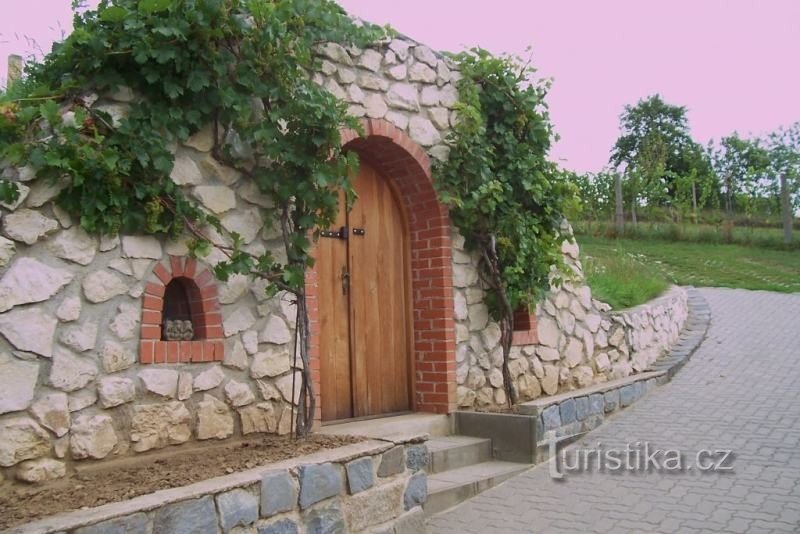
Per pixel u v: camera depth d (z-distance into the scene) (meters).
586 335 7.71
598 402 6.89
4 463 3.49
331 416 5.75
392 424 5.63
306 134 4.85
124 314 4.07
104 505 3.16
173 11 4.27
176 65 4.27
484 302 6.61
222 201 4.66
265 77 4.75
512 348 6.79
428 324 6.31
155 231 4.21
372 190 6.28
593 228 19.34
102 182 3.96
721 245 18.67
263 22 4.62
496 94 6.71
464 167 6.33
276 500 3.66
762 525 4.42
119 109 4.20
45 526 2.86
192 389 4.34
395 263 6.39
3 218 3.65
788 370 8.16
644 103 38.88
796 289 12.95
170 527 3.19
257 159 4.89
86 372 3.86
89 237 3.97
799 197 22.97
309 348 4.81
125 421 4.00
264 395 4.73
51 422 3.68
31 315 3.69
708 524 4.48
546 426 6.04
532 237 6.71
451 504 5.02
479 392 6.44
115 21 4.19
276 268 4.73
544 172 7.06
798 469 5.39
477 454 5.85
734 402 7.22
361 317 6.07
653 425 6.74
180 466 3.90
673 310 9.83
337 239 5.97
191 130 4.52
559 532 4.49
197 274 4.46
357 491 4.11
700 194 25.08
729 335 9.95
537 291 6.82
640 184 20.78
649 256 16.94
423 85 6.27
